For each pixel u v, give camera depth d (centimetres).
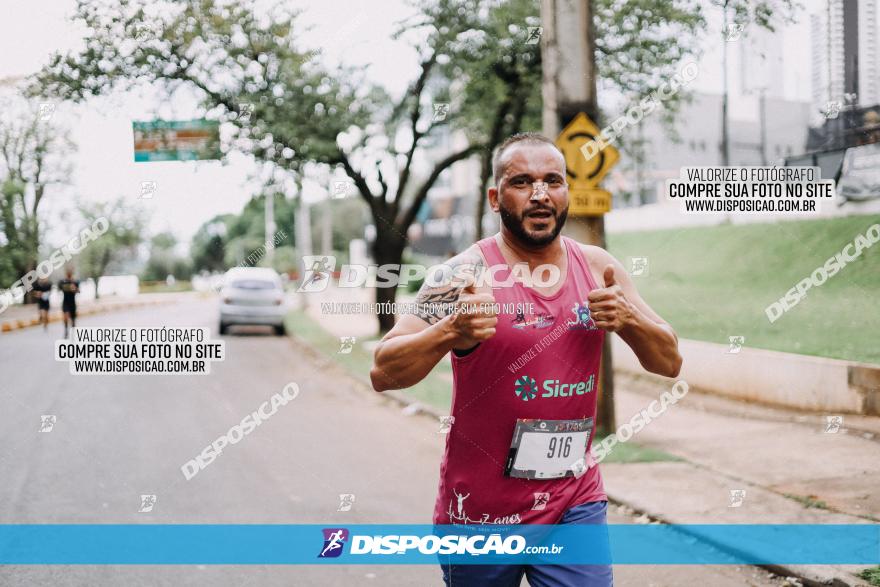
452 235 2012
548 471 219
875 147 789
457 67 927
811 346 731
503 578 227
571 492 222
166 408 775
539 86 938
